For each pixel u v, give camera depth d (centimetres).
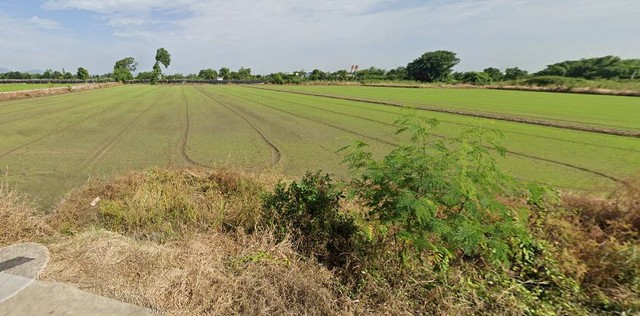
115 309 269
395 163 310
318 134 1368
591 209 479
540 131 1398
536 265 365
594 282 346
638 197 476
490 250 312
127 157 956
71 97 3400
